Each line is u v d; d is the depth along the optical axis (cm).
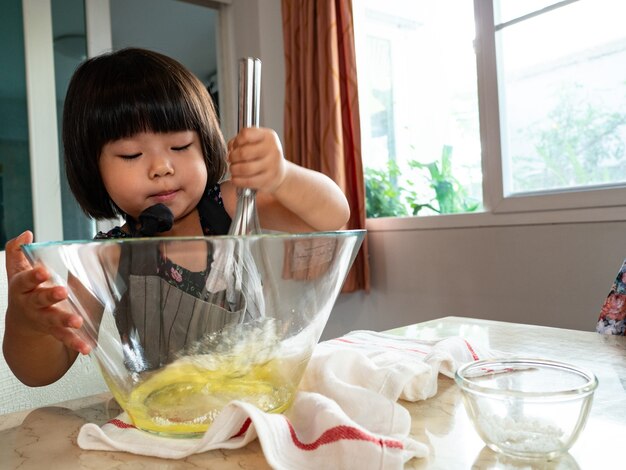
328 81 212
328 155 211
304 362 45
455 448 40
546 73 172
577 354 66
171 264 37
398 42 235
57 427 49
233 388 42
